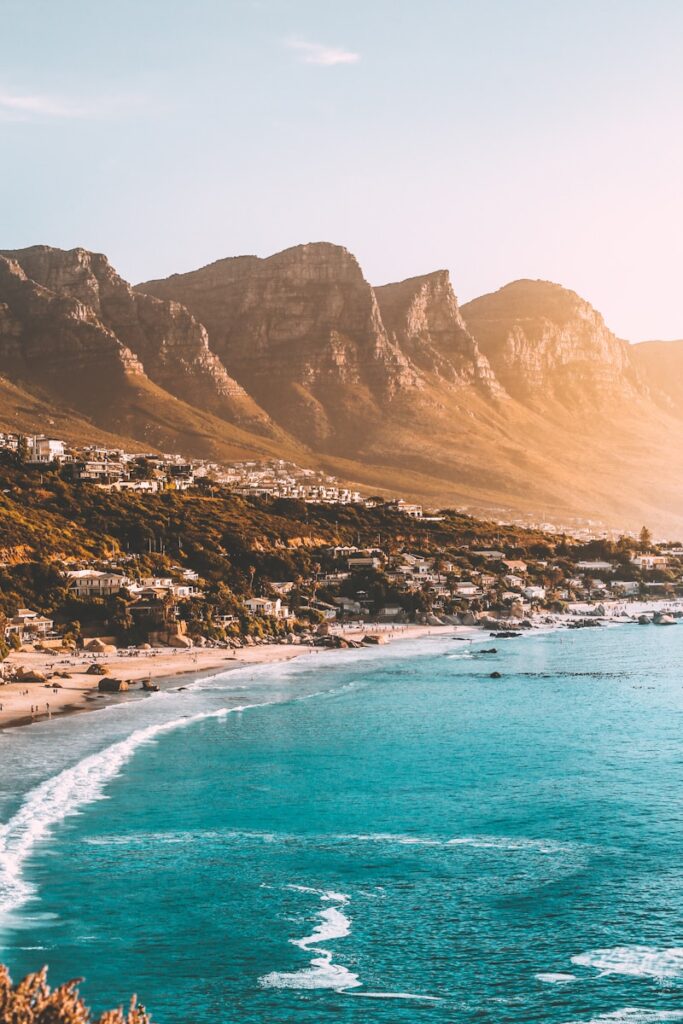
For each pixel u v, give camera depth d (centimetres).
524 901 8775
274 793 11944
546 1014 6981
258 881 9144
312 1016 6925
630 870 9450
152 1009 6950
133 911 8456
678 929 8206
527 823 10881
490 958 7762
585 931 8194
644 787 12288
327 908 8625
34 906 8488
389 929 8225
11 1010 4441
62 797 11488
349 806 11481
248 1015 6900
